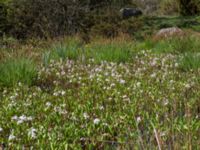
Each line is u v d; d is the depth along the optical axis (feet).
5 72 29.14
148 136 16.38
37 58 39.50
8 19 68.54
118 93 23.95
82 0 78.54
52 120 19.80
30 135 17.35
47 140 16.93
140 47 51.65
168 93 23.67
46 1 68.33
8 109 21.68
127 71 31.12
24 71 29.30
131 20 73.31
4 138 17.61
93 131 18.19
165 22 81.61
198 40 49.03
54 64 35.94
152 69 33.17
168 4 103.04
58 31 67.67
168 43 48.60
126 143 15.70
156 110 20.20
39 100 23.70
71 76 29.81
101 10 78.33
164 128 17.06
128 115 19.93
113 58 38.09
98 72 31.45
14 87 27.40
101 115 20.13
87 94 24.53
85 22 70.85
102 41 52.80
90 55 41.19
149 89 25.11
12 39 59.00
